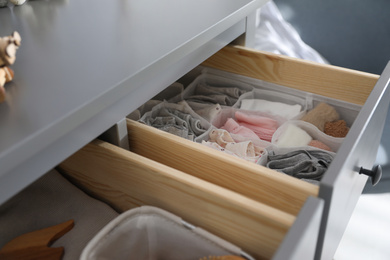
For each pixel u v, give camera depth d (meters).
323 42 1.72
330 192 0.55
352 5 1.61
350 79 0.93
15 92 0.54
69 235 0.75
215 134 0.94
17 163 0.44
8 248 0.71
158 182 0.65
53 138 0.48
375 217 1.31
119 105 0.68
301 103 1.03
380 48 1.63
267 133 0.98
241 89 1.11
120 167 0.69
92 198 0.79
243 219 0.57
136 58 0.62
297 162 0.86
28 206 0.81
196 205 0.62
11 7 0.87
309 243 0.52
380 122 0.93
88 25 0.75
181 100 1.08
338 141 0.92
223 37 0.93
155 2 0.89
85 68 0.60
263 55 1.02
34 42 0.68
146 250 0.69
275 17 1.66
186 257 0.67
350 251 1.20
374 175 0.82
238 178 0.67
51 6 0.87
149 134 0.74
